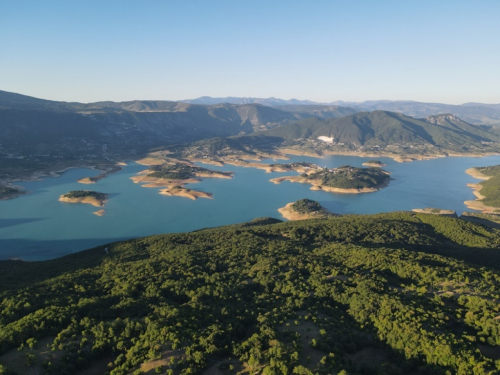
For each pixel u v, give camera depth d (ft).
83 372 212.84
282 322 257.14
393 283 333.42
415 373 213.25
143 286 333.21
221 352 221.05
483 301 269.03
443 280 328.29
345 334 245.04
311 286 326.65
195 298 302.04
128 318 258.78
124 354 224.74
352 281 333.01
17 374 196.13
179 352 220.23
